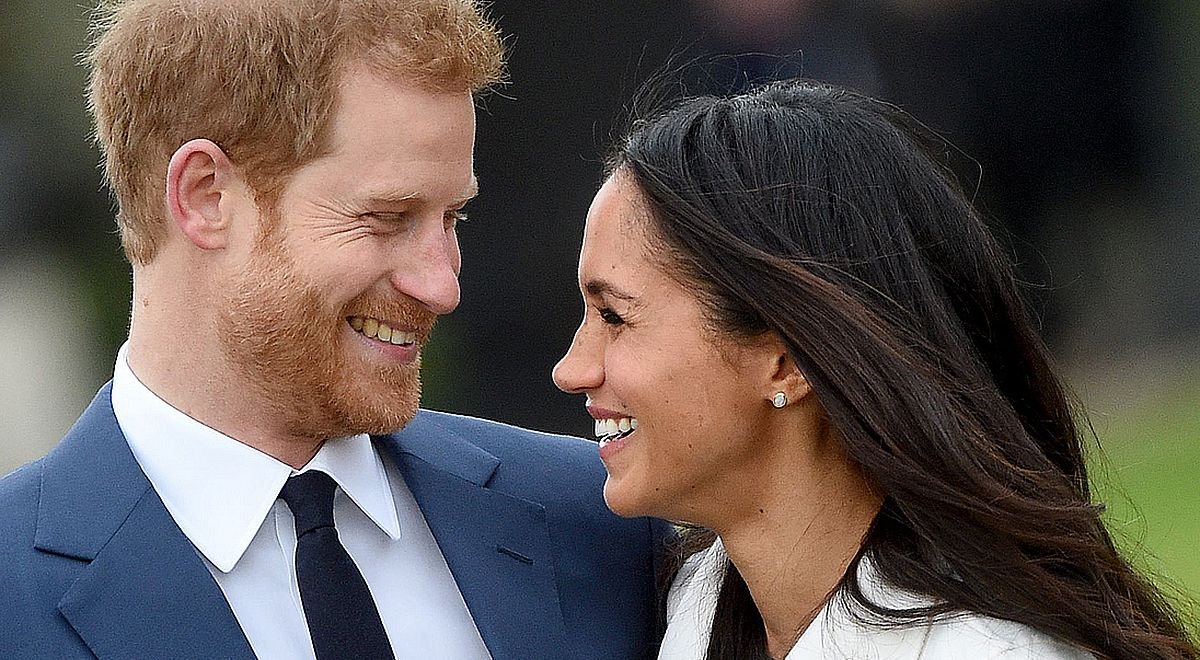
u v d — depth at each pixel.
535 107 23.83
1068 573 7.06
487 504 7.93
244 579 7.23
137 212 7.34
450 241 7.45
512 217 24.02
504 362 24.16
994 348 7.43
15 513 7.00
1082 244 28.75
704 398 7.10
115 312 27.56
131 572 6.88
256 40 6.99
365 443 7.68
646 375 7.12
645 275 7.11
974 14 26.81
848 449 6.93
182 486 7.20
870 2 25.66
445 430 8.33
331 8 7.03
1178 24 28.36
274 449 7.32
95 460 7.18
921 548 6.99
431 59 7.13
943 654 6.75
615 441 7.46
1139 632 7.04
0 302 27.19
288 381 7.18
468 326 24.23
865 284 7.01
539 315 24.14
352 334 7.28
